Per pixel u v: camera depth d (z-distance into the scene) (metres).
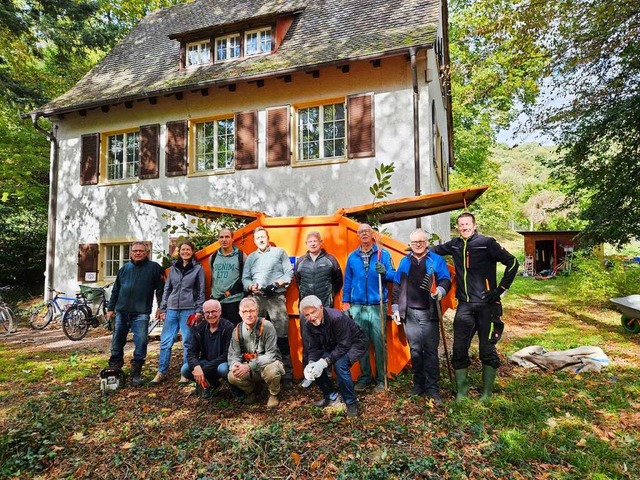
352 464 3.45
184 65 12.31
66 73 18.62
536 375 5.56
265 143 10.86
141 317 5.68
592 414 4.34
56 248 13.07
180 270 5.62
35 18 14.30
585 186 11.16
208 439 4.01
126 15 21.34
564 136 11.16
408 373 5.61
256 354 4.60
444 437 3.81
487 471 3.33
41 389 5.64
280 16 11.41
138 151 12.59
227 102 11.31
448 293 5.29
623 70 9.88
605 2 8.98
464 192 5.46
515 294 14.84
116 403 4.98
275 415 4.47
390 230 9.52
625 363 6.15
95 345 8.62
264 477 3.39
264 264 5.24
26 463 3.73
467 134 25.58
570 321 9.77
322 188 10.27
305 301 4.22
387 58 9.81
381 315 4.93
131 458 3.78
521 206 36.44
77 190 12.94
